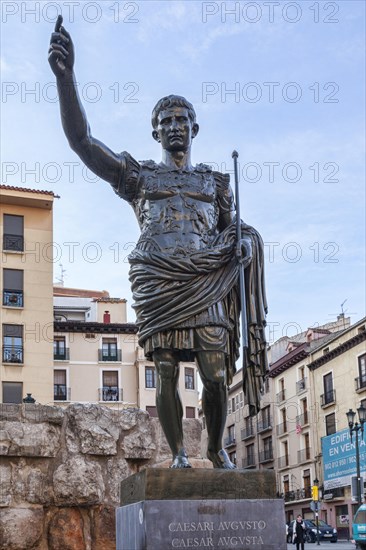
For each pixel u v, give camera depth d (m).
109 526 7.15
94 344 52.72
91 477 7.12
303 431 55.53
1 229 43.81
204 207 4.79
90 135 4.69
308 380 54.84
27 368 42.34
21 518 6.82
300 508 55.00
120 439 7.40
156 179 4.80
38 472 7.02
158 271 4.52
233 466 4.50
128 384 52.56
